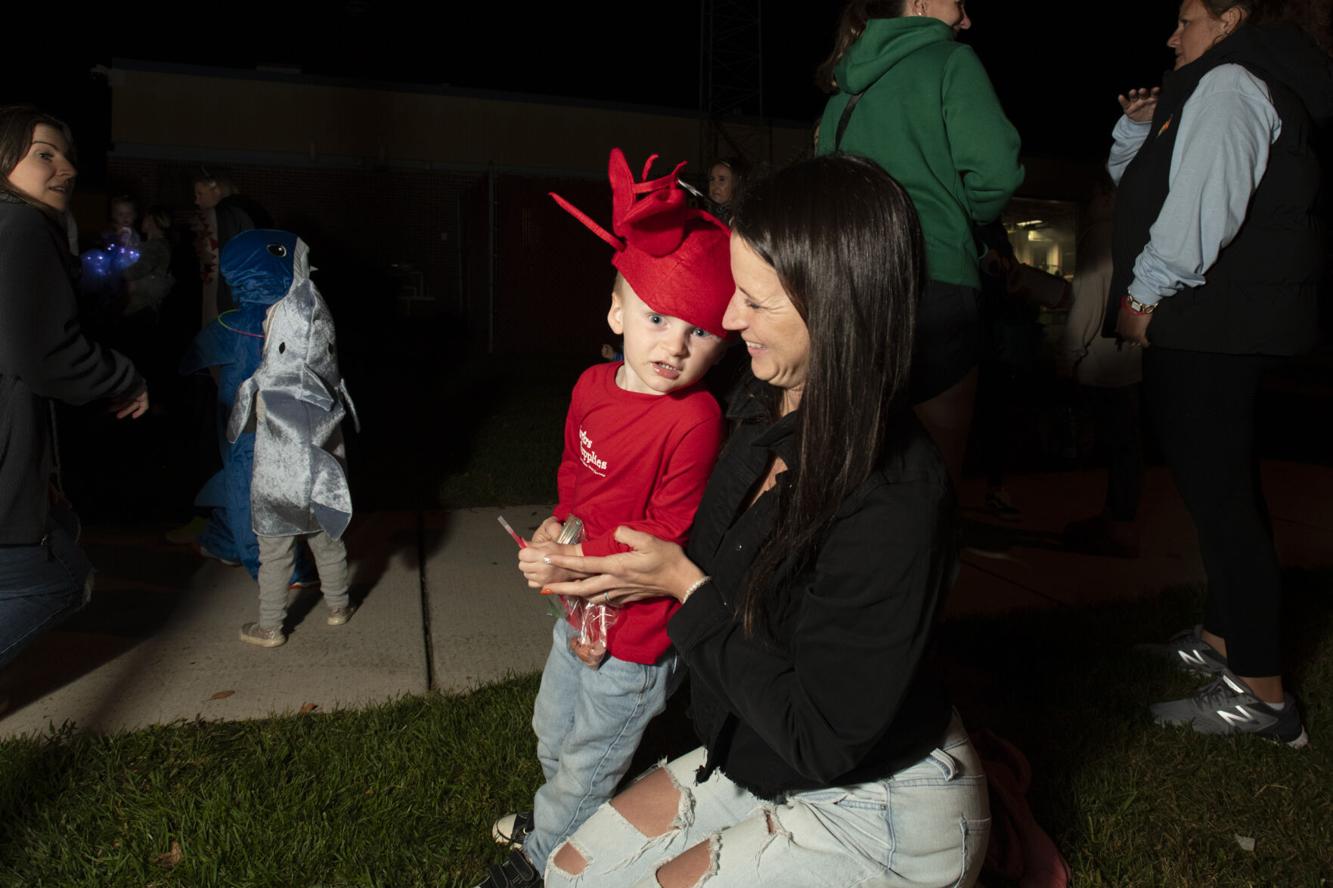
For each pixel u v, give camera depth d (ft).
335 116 66.85
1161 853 8.38
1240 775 9.58
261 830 8.11
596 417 6.86
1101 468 24.63
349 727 9.87
